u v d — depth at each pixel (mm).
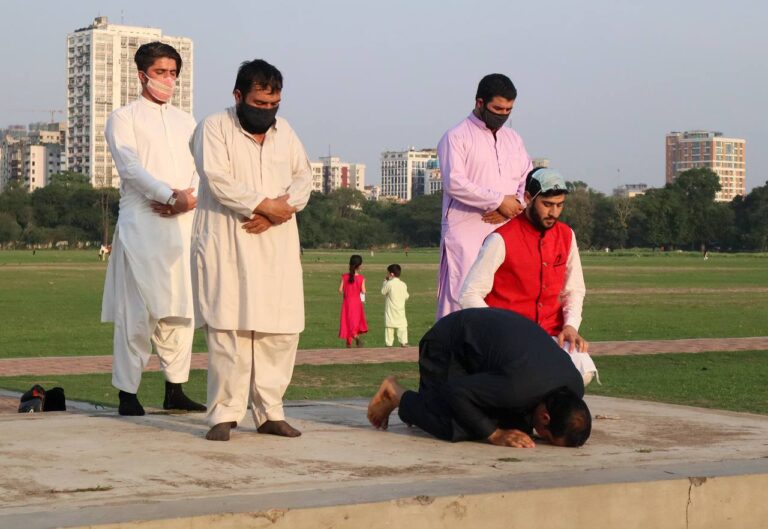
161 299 8438
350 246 169375
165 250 8500
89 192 148250
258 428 6840
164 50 8758
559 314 7449
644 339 21359
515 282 7164
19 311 29016
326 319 27266
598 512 5211
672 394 12594
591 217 164875
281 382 6723
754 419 7879
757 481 5586
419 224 174125
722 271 70000
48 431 6793
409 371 15383
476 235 8344
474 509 4930
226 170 6500
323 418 7812
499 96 8367
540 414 6414
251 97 6434
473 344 6520
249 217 6406
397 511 4770
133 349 8406
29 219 146375
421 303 34562
